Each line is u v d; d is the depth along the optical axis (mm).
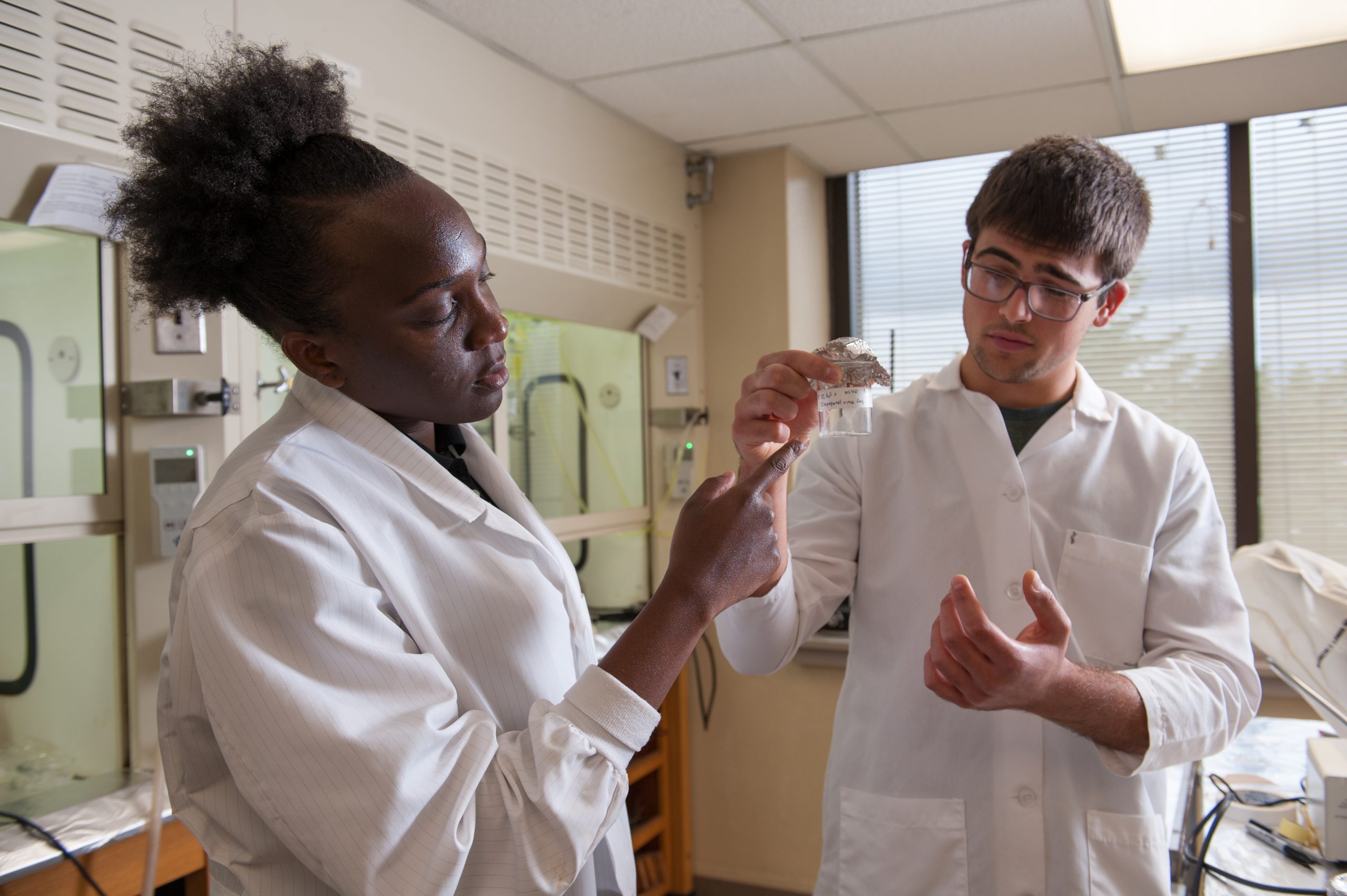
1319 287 2789
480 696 817
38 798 1551
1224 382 2883
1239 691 1104
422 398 818
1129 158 2971
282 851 774
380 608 784
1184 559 1189
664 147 2963
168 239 793
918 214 3260
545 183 2439
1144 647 1215
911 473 1276
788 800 2965
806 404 1058
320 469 789
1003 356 1160
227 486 771
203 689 710
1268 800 1474
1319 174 2777
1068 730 1128
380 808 667
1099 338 3021
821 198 3314
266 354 1878
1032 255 1112
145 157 824
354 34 1892
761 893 2992
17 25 1370
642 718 755
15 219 1429
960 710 1188
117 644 1646
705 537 812
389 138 1968
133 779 1614
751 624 1141
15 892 1353
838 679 2898
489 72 2252
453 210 811
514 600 847
